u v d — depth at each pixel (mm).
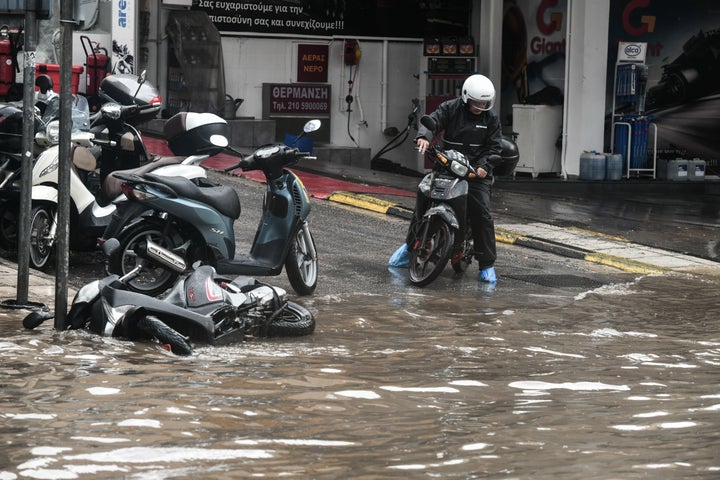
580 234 17766
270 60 27609
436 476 5910
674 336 10617
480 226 13883
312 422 6973
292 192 12258
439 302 12273
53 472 5840
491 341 10039
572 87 25938
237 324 9578
